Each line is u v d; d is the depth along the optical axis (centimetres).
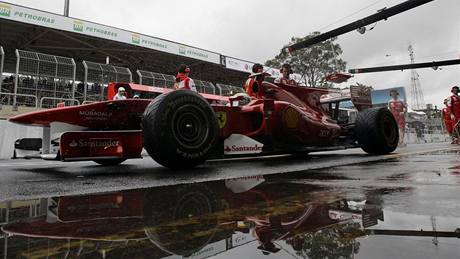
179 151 281
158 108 275
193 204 131
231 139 367
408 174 218
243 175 245
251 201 133
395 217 100
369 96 566
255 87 434
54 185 212
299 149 439
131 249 75
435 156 405
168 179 231
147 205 131
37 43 1555
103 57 1812
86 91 1221
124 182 222
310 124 445
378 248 70
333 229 87
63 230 94
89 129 339
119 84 542
